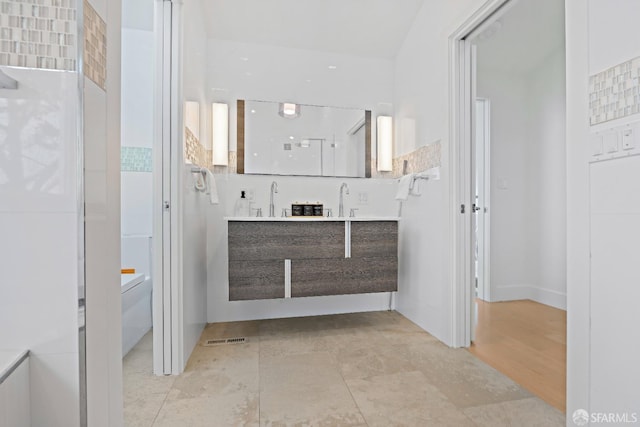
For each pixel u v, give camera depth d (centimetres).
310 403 142
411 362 182
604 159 105
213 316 253
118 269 93
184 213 173
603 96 105
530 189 315
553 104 294
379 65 283
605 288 105
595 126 108
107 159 87
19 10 72
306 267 216
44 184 73
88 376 78
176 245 168
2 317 73
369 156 280
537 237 308
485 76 307
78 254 75
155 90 165
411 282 255
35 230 73
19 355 73
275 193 263
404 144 266
